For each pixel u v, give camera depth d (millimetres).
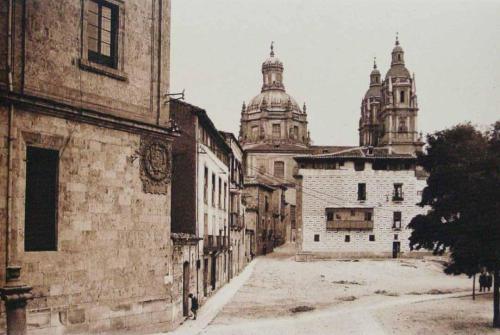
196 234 32406
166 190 22344
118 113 20547
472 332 26891
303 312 31656
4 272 16328
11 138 16578
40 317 17266
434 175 30625
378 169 67938
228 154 47812
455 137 31500
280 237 94750
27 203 17422
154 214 21719
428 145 32312
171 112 33031
